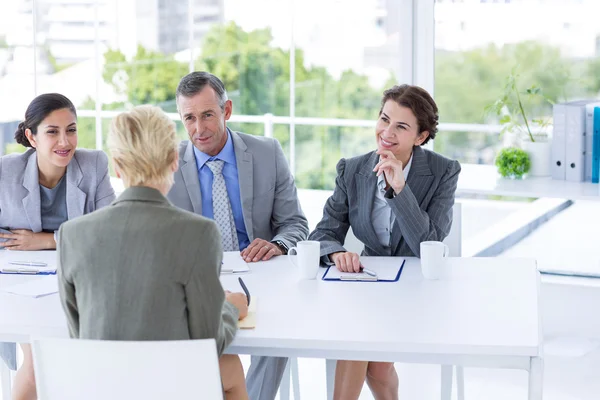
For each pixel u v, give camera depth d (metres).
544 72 4.46
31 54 5.43
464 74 4.61
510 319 2.33
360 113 5.01
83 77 5.42
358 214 3.15
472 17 4.54
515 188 4.11
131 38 5.32
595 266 4.45
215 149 3.32
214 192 3.31
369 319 2.35
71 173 3.27
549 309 4.43
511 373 3.95
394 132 3.03
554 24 4.42
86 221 2.05
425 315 2.38
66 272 2.07
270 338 2.21
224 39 5.19
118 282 2.01
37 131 3.13
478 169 4.62
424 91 3.07
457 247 4.18
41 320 2.38
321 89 5.06
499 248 4.61
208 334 2.06
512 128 4.53
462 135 4.64
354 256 2.91
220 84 3.26
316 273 2.79
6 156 3.29
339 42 4.97
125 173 2.07
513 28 4.48
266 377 3.18
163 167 2.07
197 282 2.03
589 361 4.05
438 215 3.08
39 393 2.05
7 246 3.20
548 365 4.01
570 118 4.23
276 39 5.10
